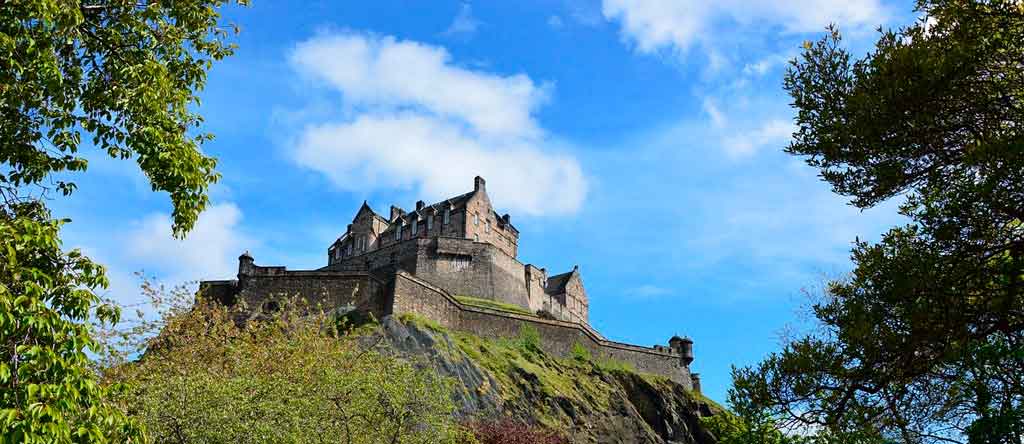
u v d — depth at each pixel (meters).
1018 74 14.80
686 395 71.00
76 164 16.61
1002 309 14.58
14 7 14.15
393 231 93.81
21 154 16.14
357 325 56.75
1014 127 14.30
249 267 64.25
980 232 14.55
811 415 16.33
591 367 66.94
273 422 23.38
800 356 16.14
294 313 41.97
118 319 14.82
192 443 21.91
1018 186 13.70
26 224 13.46
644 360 75.06
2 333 12.00
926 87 14.55
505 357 60.78
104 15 16.91
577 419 56.12
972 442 15.75
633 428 60.06
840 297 18.94
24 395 12.30
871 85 15.43
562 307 91.94
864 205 16.34
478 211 90.75
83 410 13.79
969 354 15.48
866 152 15.75
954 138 15.28
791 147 16.97
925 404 16.58
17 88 15.05
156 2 17.17
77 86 16.41
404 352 52.78
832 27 16.73
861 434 16.47
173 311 36.62
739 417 22.22
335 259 97.69
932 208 14.71
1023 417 15.23
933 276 14.49
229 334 37.28
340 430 25.52
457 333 62.12
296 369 29.56
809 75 16.64
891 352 15.06
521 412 53.25
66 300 13.85
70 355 13.03
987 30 14.90
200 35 18.16
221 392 23.14
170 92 17.14
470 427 43.41
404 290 59.44
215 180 17.67
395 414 26.94
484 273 78.06
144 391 24.23
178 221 17.22
